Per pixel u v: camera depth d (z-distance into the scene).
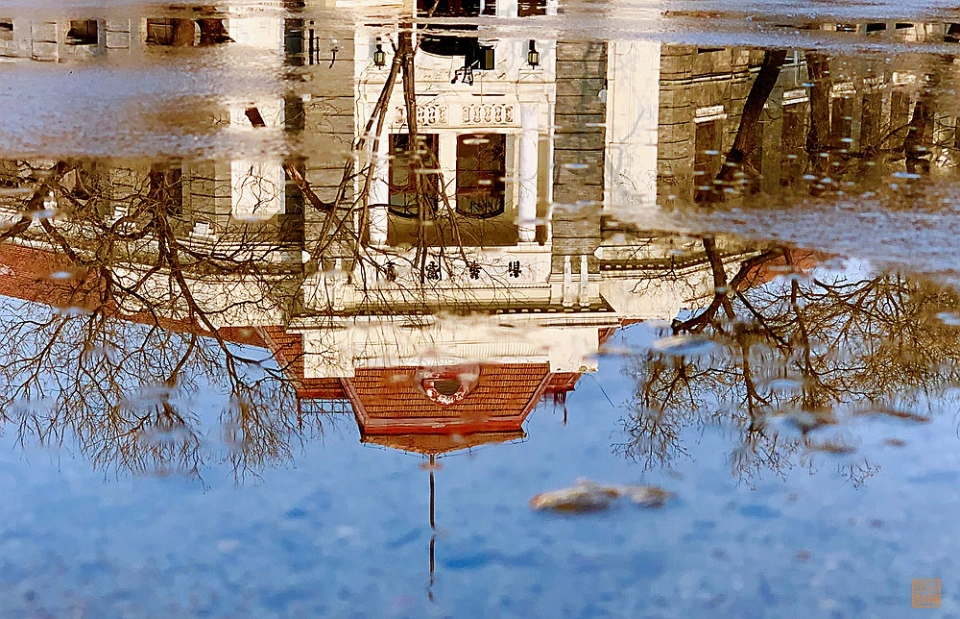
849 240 19.95
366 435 15.75
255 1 45.03
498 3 44.19
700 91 39.12
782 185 26.02
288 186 27.69
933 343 15.66
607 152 34.84
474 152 36.06
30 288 20.67
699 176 33.19
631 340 18.50
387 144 36.09
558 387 16.72
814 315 17.14
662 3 47.66
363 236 27.81
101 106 27.67
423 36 36.53
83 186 23.81
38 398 14.97
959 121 29.12
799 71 42.00
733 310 18.27
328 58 35.59
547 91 35.88
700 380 15.20
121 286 21.03
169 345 18.27
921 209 21.83
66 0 45.31
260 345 22.14
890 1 47.53
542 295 25.59
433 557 10.45
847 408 13.72
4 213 22.97
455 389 21.44
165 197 24.86
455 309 24.89
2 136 24.72
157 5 43.06
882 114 31.84
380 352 22.44
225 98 29.17
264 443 13.34
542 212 29.17
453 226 28.72
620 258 25.97
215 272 24.50
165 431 13.60
